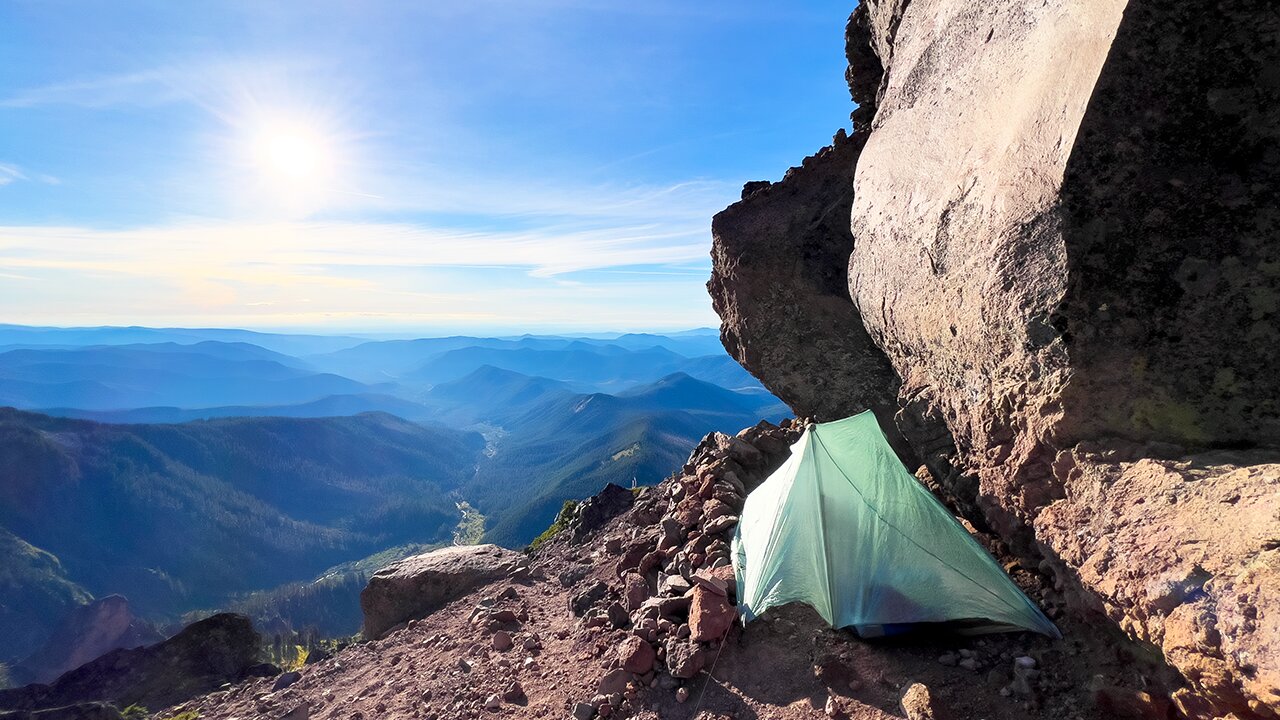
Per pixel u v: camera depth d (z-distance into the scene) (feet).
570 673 28.73
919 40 36.22
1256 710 10.98
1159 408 16.92
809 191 49.06
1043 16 23.20
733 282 46.80
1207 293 17.03
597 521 57.41
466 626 40.98
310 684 39.75
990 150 23.86
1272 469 13.38
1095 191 18.53
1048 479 19.24
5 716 43.83
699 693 23.61
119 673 46.44
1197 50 17.53
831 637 24.25
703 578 27.73
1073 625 20.16
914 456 34.06
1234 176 17.38
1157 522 14.57
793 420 48.91
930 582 22.70
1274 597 10.77
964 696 19.42
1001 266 20.70
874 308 33.47
